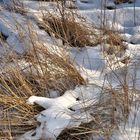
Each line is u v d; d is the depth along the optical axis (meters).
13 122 2.93
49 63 3.33
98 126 2.85
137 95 3.06
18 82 3.21
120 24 4.25
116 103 2.95
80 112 2.92
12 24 3.94
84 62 3.59
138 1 4.62
